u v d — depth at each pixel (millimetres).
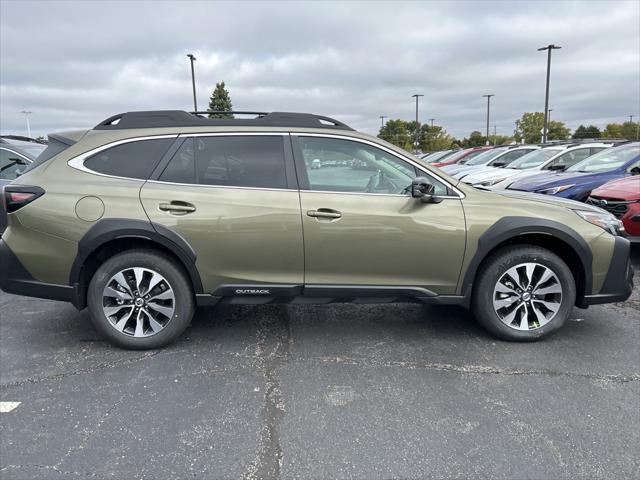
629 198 5984
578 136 83375
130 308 3701
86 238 3516
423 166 3740
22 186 3604
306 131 3750
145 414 2871
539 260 3730
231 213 3568
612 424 2750
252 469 2391
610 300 3871
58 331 4160
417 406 2951
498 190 4137
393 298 3775
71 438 2637
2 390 3162
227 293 3699
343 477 2330
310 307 4766
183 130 3717
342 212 3594
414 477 2330
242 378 3316
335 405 2967
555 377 3309
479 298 3814
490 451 2518
